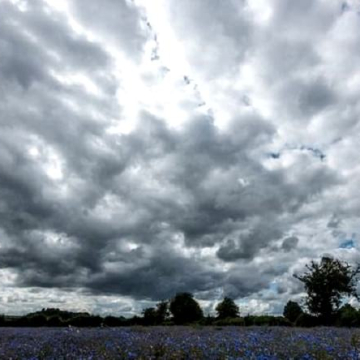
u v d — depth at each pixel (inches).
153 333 625.3
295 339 466.3
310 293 1315.2
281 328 787.4
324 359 334.6
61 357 384.5
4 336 624.1
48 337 571.2
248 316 1317.7
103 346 428.5
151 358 359.9
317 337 489.4
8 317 1304.1
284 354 358.3
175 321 1493.6
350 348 375.6
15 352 417.1
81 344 474.6
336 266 1300.4
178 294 1528.1
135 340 484.1
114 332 641.0
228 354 359.6
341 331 638.5
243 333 601.9
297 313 1576.0
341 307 1304.1
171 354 368.5
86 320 1293.1
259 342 434.3
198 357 355.6
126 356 365.7
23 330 791.1
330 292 1289.4
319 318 1301.7
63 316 1370.6
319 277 1298.0
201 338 494.3
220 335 555.2
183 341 443.2
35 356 385.1
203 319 1470.2
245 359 325.7
